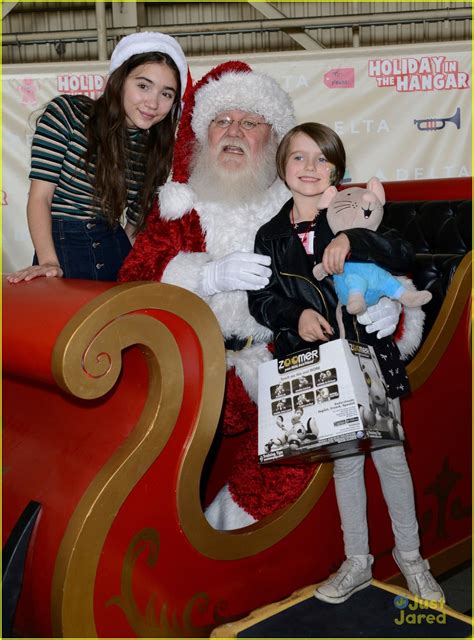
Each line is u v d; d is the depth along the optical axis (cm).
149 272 207
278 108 213
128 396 152
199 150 216
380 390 163
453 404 219
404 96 415
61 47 539
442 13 493
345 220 178
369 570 180
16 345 139
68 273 233
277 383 167
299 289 184
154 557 151
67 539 140
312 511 182
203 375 151
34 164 226
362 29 641
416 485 213
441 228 273
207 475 226
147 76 223
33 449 166
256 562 171
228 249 208
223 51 655
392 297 178
